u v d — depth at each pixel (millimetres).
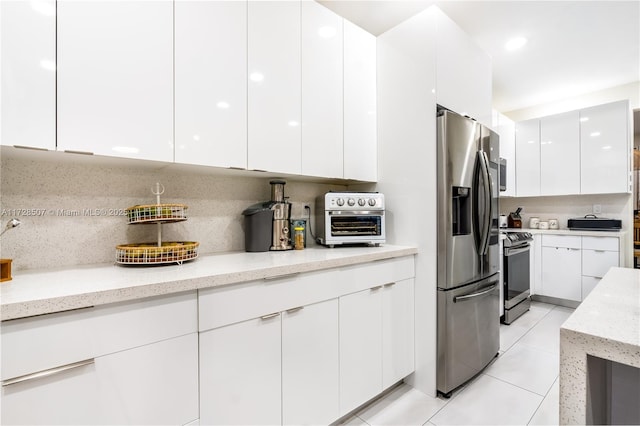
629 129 3264
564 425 655
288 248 1863
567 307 3547
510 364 2215
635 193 4375
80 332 845
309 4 1760
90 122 1087
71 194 1339
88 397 856
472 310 1970
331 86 1865
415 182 1941
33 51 988
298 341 1342
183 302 1026
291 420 1313
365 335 1630
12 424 759
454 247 1835
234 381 1143
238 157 1457
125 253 1241
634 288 969
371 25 2387
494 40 2605
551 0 2109
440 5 2146
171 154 1262
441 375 1807
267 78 1563
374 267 1687
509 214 4262
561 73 3246
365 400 1626
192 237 1695
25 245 1229
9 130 951
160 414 973
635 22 2346
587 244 3352
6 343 750
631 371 684
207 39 1361
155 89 1225
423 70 1898
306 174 1732
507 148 3895
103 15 1115
